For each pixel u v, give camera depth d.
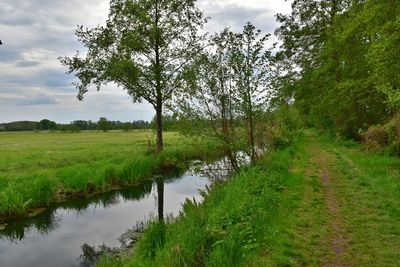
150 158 21.30
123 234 10.07
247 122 12.50
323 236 6.54
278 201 8.64
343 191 10.03
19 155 25.50
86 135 67.94
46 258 8.44
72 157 24.08
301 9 30.66
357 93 21.52
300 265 5.34
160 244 7.30
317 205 8.65
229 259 5.22
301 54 33.12
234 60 11.68
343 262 5.42
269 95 12.19
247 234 6.25
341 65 25.22
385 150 16.16
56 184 14.27
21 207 11.86
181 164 14.81
